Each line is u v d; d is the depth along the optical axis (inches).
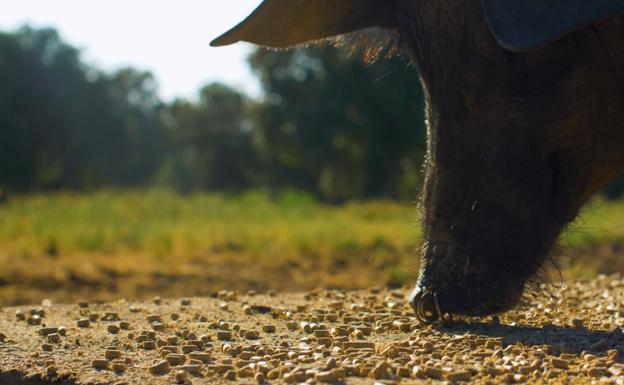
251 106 2810.0
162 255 682.8
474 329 224.5
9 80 3294.8
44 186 3535.9
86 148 3681.1
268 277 557.3
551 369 177.9
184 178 4766.2
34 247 703.1
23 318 269.9
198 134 4308.6
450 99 203.2
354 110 2443.4
